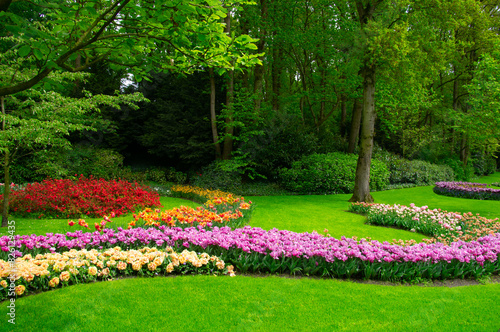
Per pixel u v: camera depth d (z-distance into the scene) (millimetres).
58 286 3656
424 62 14875
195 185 14633
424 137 21578
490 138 11906
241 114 15016
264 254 4551
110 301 3303
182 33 3291
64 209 7715
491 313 3367
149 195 9844
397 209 8031
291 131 16938
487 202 11914
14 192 8133
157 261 4023
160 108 17281
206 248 4617
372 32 11008
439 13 13117
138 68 3957
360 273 4406
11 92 2793
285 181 15500
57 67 2791
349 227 7562
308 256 4402
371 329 2965
